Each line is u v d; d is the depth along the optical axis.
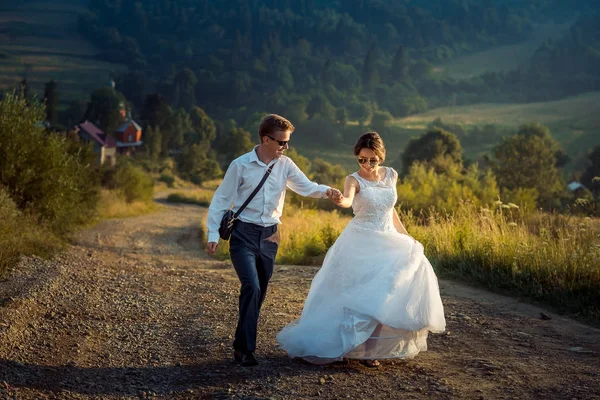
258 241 4.80
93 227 20.98
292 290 7.88
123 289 7.67
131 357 5.00
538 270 7.60
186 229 23.56
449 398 4.01
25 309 5.91
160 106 158.88
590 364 4.77
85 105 193.25
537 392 4.11
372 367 4.66
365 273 4.65
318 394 4.09
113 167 37.19
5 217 10.40
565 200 35.81
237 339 4.71
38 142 13.57
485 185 23.19
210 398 4.06
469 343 5.42
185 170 98.38
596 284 7.00
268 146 4.79
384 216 4.82
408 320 4.54
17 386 4.05
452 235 9.59
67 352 4.97
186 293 7.70
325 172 64.81
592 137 178.25
